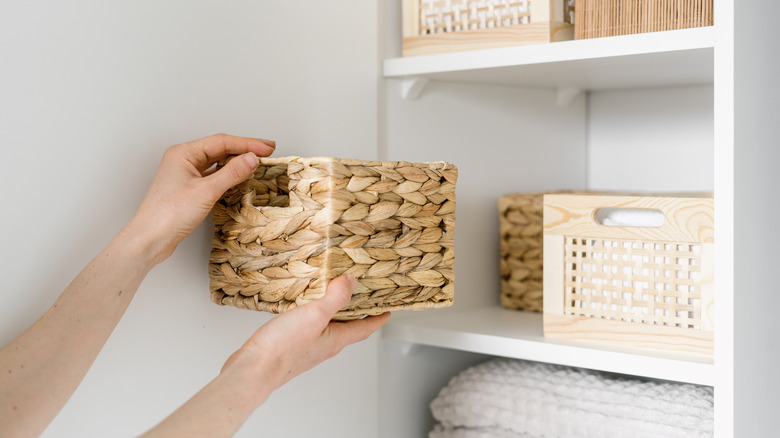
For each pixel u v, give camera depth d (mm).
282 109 1018
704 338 903
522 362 1177
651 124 1458
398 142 1181
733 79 822
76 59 810
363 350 1140
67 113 804
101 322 770
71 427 816
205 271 945
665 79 1264
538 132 1428
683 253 920
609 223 1037
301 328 761
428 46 1135
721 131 829
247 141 898
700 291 906
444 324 1158
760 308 882
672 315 929
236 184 862
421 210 885
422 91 1213
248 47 976
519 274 1290
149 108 875
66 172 805
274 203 933
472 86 1296
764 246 893
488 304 1348
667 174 1440
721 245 830
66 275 807
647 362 908
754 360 869
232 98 959
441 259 912
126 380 865
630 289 964
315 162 805
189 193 814
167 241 824
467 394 1128
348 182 808
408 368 1228
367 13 1137
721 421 833
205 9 928
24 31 769
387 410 1188
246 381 731
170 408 910
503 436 1098
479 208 1317
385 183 842
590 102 1538
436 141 1239
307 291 810
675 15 925
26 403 708
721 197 829
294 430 1041
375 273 841
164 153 880
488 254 1343
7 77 757
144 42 868
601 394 1031
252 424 985
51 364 732
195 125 921
